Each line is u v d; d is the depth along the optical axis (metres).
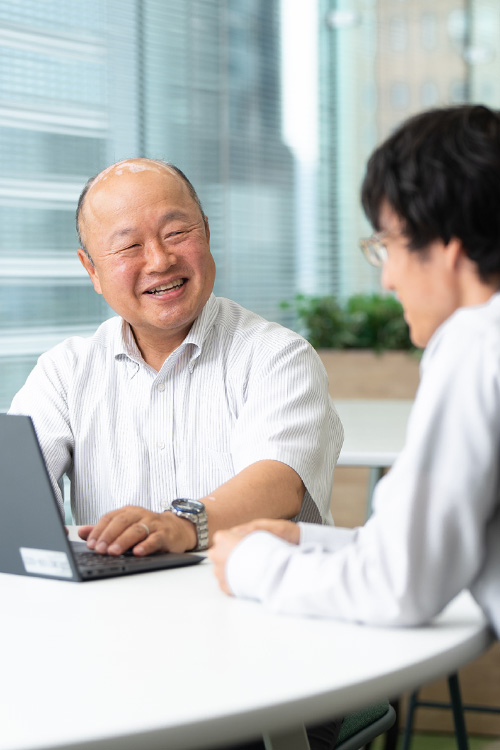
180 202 1.54
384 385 4.38
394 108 5.97
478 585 0.88
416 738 2.69
